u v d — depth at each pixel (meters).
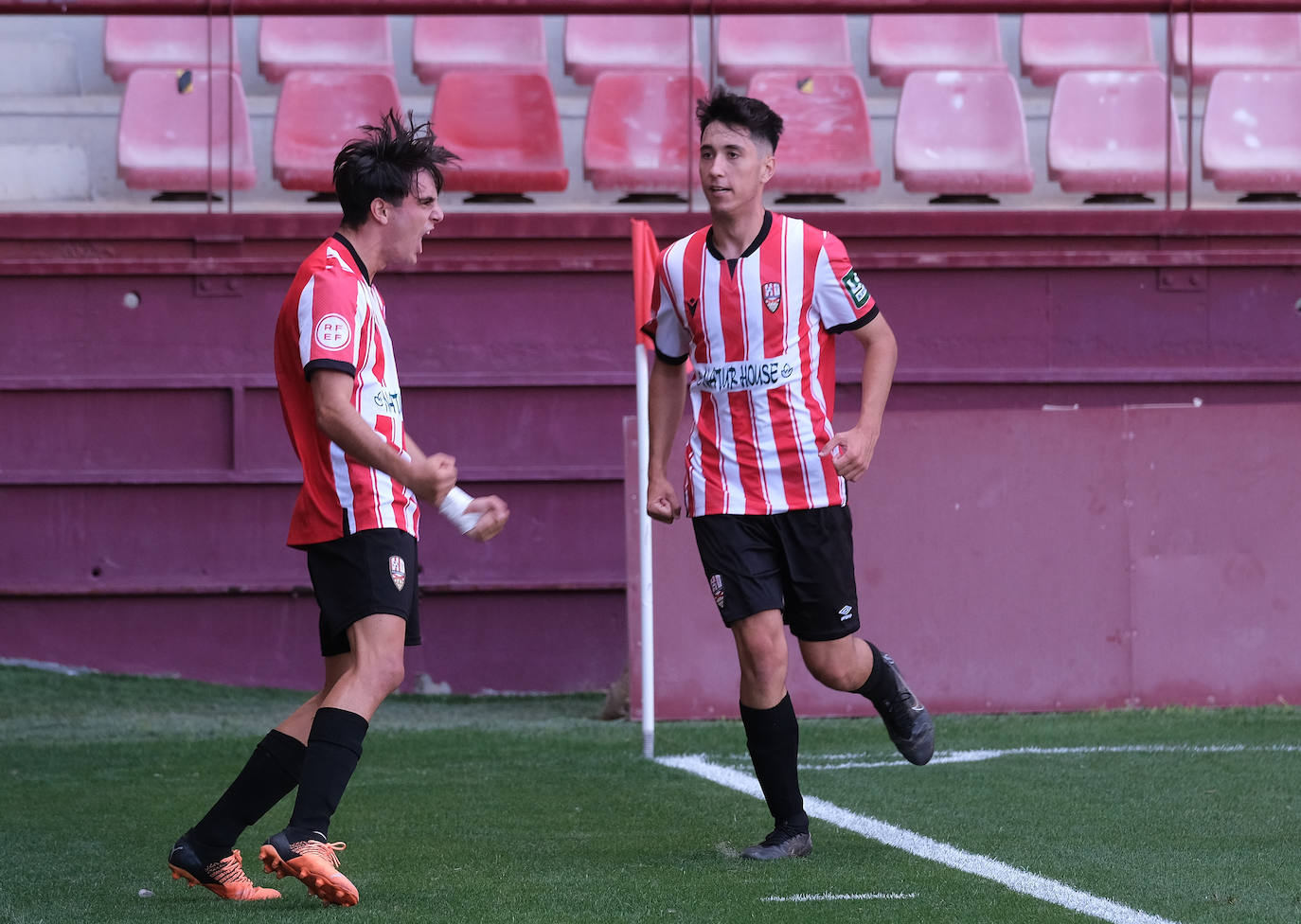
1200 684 22.23
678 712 22.02
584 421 26.16
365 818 14.55
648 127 30.86
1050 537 22.09
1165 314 26.69
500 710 24.19
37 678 24.59
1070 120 32.03
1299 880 11.41
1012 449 22.09
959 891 10.98
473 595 25.83
